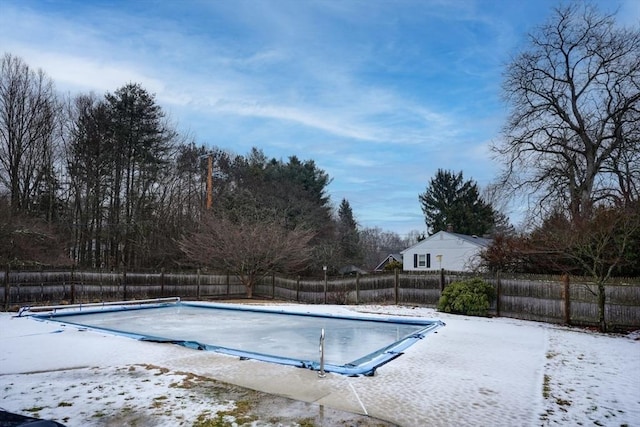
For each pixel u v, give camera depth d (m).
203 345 8.11
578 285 12.21
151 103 28.95
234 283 22.19
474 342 8.94
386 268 36.47
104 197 27.47
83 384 5.41
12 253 17.77
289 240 20.94
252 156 39.31
